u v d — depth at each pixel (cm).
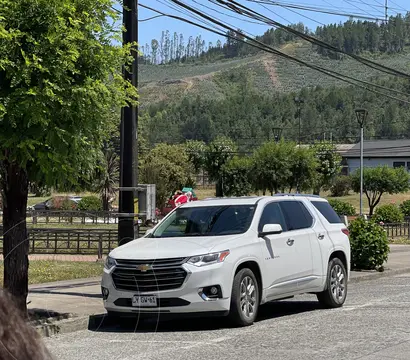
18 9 816
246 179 6047
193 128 15538
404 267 1956
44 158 852
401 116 14788
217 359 797
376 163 8669
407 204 4425
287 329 998
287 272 1105
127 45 955
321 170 5769
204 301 959
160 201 5338
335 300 1220
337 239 1248
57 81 838
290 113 16600
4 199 951
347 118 15412
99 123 902
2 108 777
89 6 890
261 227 1080
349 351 839
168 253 970
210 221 1086
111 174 4278
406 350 845
